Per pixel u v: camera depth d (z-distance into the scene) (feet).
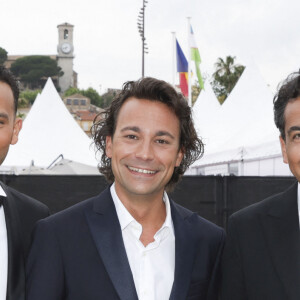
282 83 7.04
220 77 161.79
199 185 23.62
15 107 7.08
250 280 7.34
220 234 7.82
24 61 464.65
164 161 6.96
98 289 6.62
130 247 6.97
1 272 6.73
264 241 7.34
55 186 23.62
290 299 6.82
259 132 39.88
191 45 64.13
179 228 7.34
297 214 7.29
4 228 7.05
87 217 7.02
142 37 98.94
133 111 6.95
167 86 7.12
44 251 6.82
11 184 23.49
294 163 6.70
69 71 488.85
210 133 53.36
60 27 490.49
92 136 8.63
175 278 6.89
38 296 6.60
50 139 47.42
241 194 23.49
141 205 7.11
